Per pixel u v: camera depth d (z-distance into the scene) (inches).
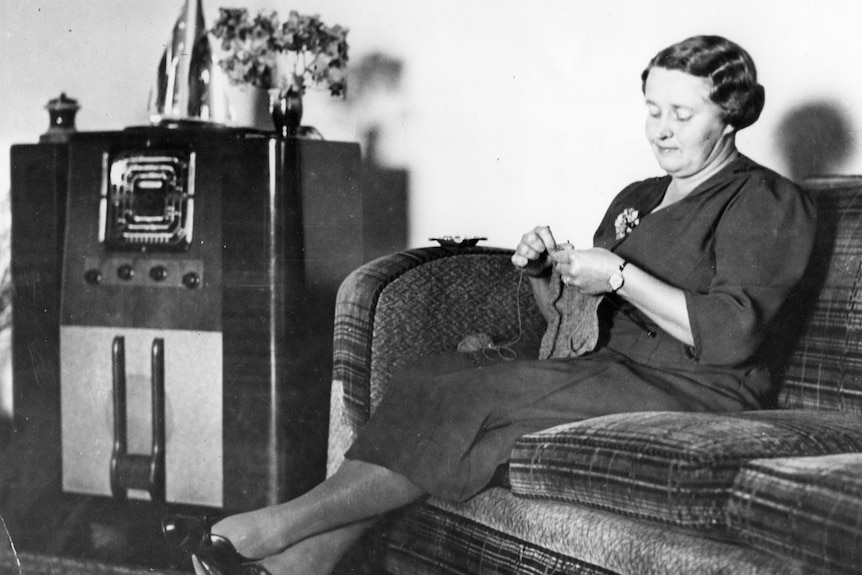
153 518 104.3
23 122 138.1
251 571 74.5
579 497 61.7
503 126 114.7
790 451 56.6
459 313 89.6
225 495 102.6
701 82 76.1
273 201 100.3
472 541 70.5
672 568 55.4
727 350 70.8
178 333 104.0
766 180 75.5
